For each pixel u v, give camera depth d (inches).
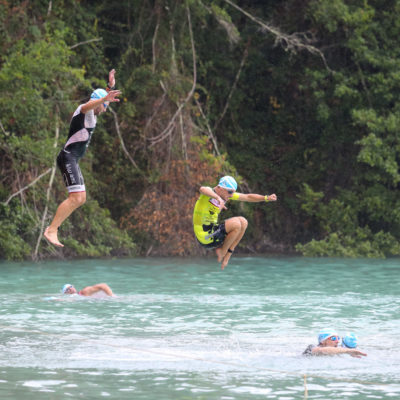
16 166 3651.6
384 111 4392.2
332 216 4404.5
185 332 1865.2
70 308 2240.4
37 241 3710.6
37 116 3646.7
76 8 4303.6
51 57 3750.0
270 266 3535.9
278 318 2079.2
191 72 4532.5
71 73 3860.7
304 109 4741.6
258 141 4766.2
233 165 4655.5
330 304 2338.8
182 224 4114.2
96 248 3895.2
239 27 4726.9
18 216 3604.8
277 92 4785.9
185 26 4431.6
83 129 1412.4
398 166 4384.8
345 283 2883.9
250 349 1664.6
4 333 1835.6
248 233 4566.9
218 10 4303.6
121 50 4500.5
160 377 1401.3
